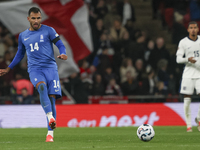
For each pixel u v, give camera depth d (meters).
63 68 48.72
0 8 48.50
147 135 23.80
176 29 67.00
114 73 57.53
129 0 74.75
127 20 65.06
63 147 20.20
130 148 19.52
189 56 34.84
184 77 35.12
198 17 71.81
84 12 49.66
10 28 49.09
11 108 44.75
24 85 49.69
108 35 62.81
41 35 23.98
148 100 53.34
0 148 19.91
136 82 55.53
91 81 54.72
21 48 25.08
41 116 45.12
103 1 67.94
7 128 42.59
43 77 23.61
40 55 23.84
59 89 24.19
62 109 45.38
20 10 48.75
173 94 55.22
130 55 61.25
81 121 45.44
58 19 48.84
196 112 45.91
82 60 55.53
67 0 48.94
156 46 60.66
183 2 73.19
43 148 19.72
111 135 30.69
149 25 73.19
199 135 30.05
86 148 19.59
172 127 42.16
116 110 46.25
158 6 74.38
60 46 24.02
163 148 19.55
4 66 53.31
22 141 25.25
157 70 60.09
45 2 48.66
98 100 51.19
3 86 54.41
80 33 49.47
